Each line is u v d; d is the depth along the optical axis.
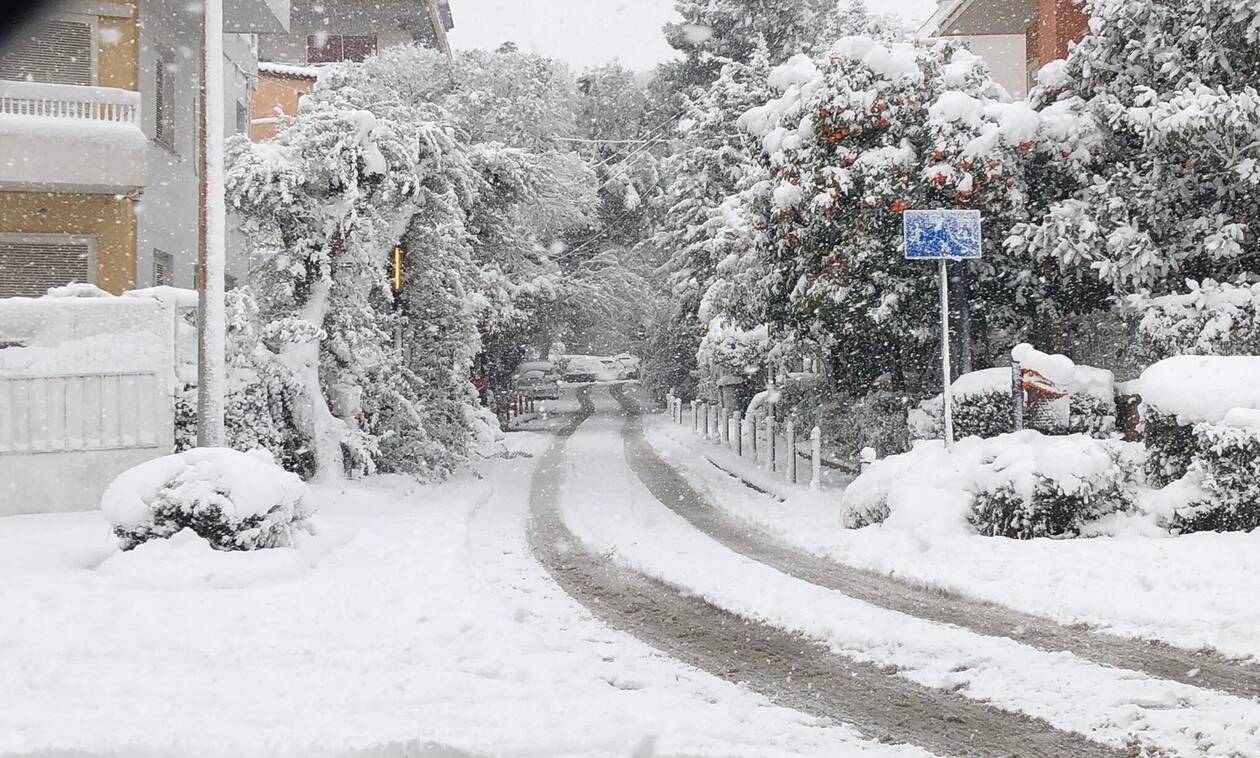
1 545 11.57
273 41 56.09
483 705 5.76
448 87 41.84
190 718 5.40
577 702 5.89
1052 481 11.44
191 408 15.20
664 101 56.91
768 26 49.31
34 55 21.03
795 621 8.34
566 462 24.59
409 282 19.72
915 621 8.23
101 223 21.28
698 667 7.05
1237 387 11.52
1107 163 16.86
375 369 18.38
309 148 17.41
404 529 13.29
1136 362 16.06
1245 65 15.95
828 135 17.08
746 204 21.22
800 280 18.03
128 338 14.73
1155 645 7.28
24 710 5.55
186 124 25.16
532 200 26.81
